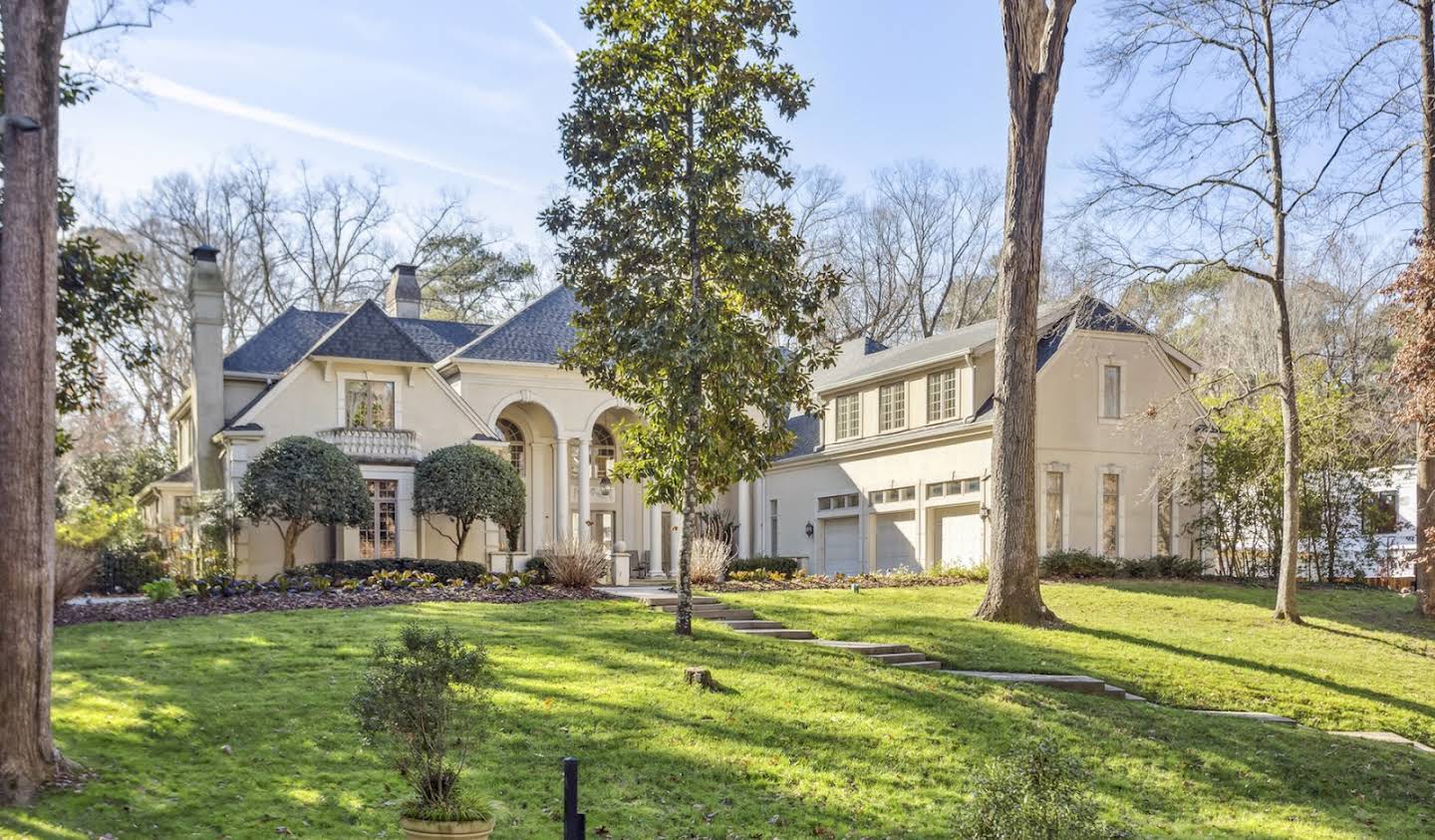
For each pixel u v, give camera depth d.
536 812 10.31
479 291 53.69
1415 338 21.02
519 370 33.03
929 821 10.85
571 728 12.48
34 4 10.15
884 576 27.02
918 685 15.16
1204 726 14.59
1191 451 27.27
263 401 28.23
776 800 11.08
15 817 9.13
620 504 37.34
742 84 17.03
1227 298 44.19
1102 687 16.17
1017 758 7.50
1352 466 28.86
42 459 10.02
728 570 28.22
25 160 10.03
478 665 9.20
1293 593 22.55
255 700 12.73
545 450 35.41
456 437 30.23
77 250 17.36
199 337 29.84
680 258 17.47
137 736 11.34
